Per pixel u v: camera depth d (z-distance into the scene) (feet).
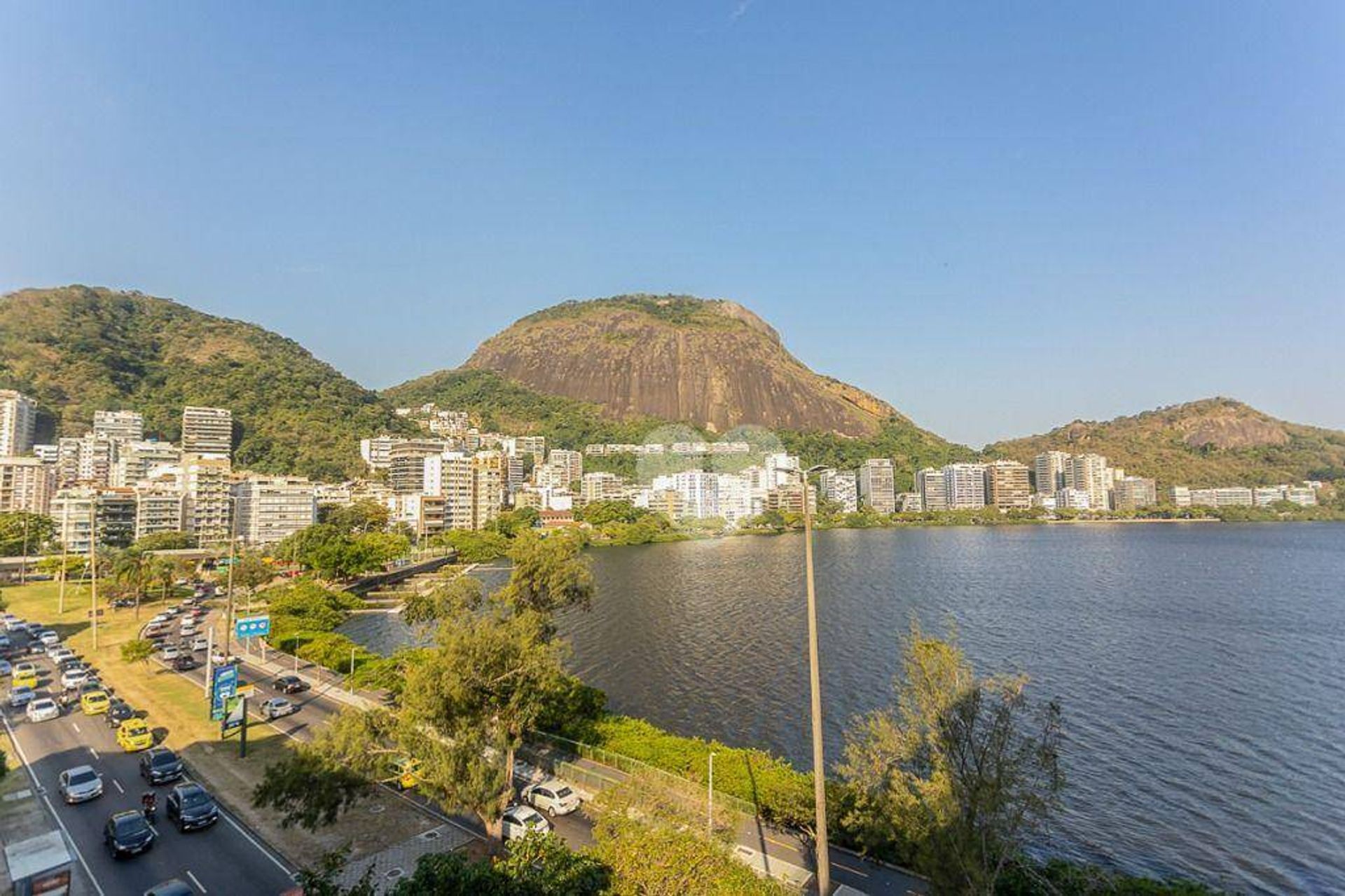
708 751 152.35
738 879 73.51
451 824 131.34
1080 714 236.43
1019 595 481.87
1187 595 476.95
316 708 205.57
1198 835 157.89
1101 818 165.27
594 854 77.20
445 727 124.98
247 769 155.12
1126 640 347.15
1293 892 137.28
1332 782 184.24
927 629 370.73
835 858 114.73
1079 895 94.48
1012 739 88.02
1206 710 240.53
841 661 306.96
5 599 396.98
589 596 188.44
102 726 184.96
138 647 251.80
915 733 99.04
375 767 117.29
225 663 214.69
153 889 100.53
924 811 86.63
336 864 80.94
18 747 170.09
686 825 79.77
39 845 98.63
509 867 71.67
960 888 82.43
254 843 123.13
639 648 332.39
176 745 171.12
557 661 147.02
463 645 127.65
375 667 239.09
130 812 123.13
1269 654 318.04
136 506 605.31
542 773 155.63
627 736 165.17
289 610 335.06
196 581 478.59
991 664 301.43
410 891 68.44
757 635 357.00
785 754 202.39
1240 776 187.73
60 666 248.32
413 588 536.01
